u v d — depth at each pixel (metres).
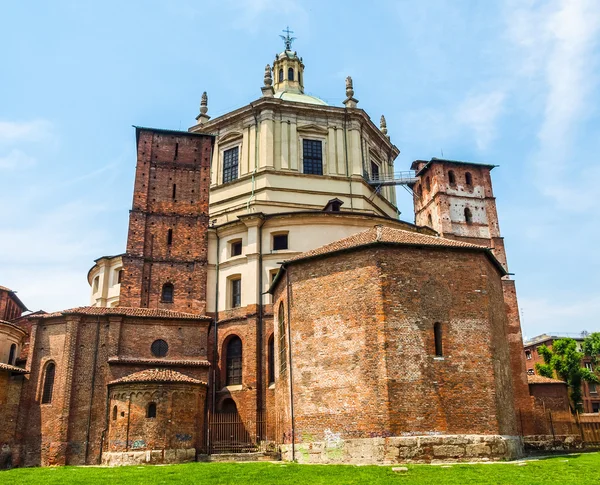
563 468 22.97
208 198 47.91
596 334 73.06
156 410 32.38
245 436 39.69
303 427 29.11
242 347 43.03
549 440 46.53
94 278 53.88
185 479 22.53
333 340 29.33
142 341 37.78
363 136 55.34
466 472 21.91
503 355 31.28
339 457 27.20
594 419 58.88
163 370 35.53
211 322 40.44
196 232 46.50
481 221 53.38
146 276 44.44
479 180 54.88
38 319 37.06
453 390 27.47
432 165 54.84
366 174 54.22
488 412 27.58
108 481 22.75
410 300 28.53
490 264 32.34
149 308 43.34
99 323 36.97
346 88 56.44
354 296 29.20
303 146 53.09
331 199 47.91
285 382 32.34
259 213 44.91
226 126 54.94
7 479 24.42
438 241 31.14
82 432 34.06
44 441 34.12
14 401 35.00
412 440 25.98
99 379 35.50
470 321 29.16
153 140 48.59
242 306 43.91
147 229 45.81
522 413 46.00
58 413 34.25
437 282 29.34
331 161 52.62
